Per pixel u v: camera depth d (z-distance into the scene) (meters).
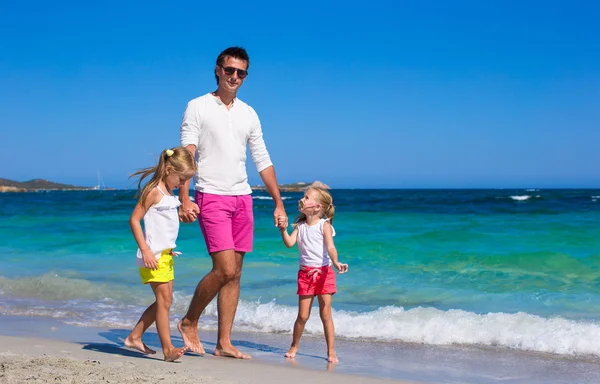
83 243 12.09
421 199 45.91
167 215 3.79
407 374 3.79
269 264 8.91
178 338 4.82
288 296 6.59
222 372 3.52
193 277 7.82
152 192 3.75
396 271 8.28
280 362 4.03
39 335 4.76
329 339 4.18
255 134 4.33
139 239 3.70
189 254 10.07
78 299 6.57
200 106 4.05
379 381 3.48
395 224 16.02
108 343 4.43
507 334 4.76
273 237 12.32
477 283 7.41
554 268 8.41
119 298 6.61
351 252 10.09
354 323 5.19
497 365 4.07
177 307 6.09
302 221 4.40
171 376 3.18
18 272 8.55
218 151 4.02
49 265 9.25
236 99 4.25
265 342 4.76
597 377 3.79
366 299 6.50
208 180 4.01
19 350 3.94
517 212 21.53
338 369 3.87
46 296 6.73
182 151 3.83
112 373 3.13
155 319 3.89
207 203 3.98
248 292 6.82
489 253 9.71
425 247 10.64
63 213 23.75
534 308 6.01
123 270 8.63
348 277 7.84
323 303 4.20
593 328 4.83
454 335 4.83
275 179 4.41
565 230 12.99
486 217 18.25
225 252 3.95
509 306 6.12
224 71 4.01
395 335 4.91
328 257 4.26
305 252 4.28
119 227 15.72
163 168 3.80
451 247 10.67
